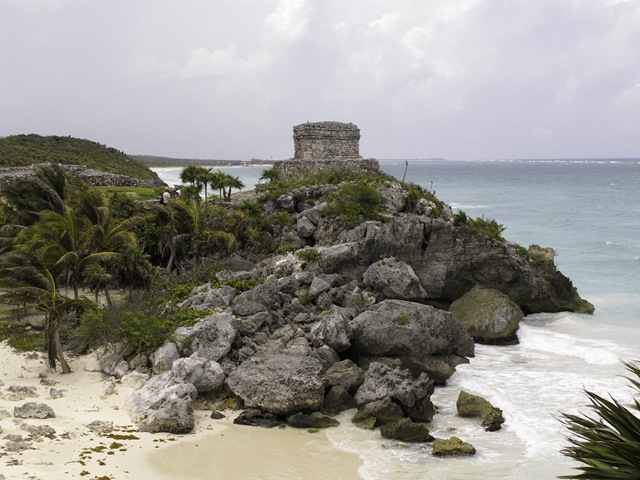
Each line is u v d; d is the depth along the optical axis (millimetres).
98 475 19484
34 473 19016
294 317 34031
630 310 44438
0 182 67062
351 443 23812
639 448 10844
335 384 27953
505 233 80688
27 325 36375
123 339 30625
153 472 20266
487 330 37250
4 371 29391
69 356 31453
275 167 61969
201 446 22844
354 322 32125
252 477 20656
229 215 50062
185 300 34562
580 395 28469
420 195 51625
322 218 46812
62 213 46750
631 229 84125
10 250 40719
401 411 25547
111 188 73438
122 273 44688
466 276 42000
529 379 30766
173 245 45125
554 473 21344
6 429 22234
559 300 44125
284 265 40188
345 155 62156
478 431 25016
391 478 20969
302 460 22172
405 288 37969
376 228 41031
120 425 23906
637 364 32562
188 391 25562
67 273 35906
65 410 24938
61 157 109438
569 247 69750
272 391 25906
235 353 30172
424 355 31516
